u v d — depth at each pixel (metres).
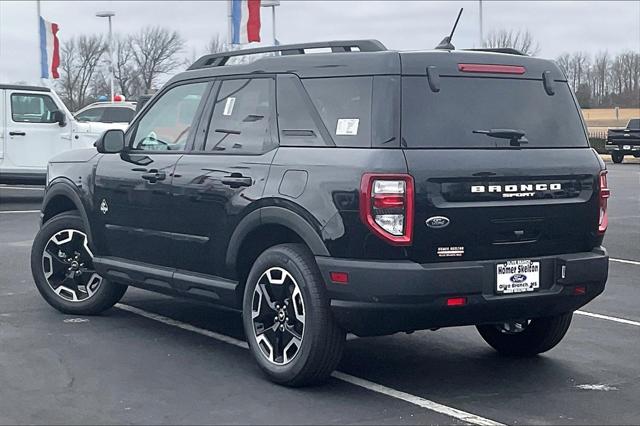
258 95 6.60
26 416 5.59
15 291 9.48
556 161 6.13
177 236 7.04
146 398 5.97
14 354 7.02
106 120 22.14
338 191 5.72
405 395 6.10
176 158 7.09
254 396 6.03
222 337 7.61
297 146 6.19
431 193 5.63
